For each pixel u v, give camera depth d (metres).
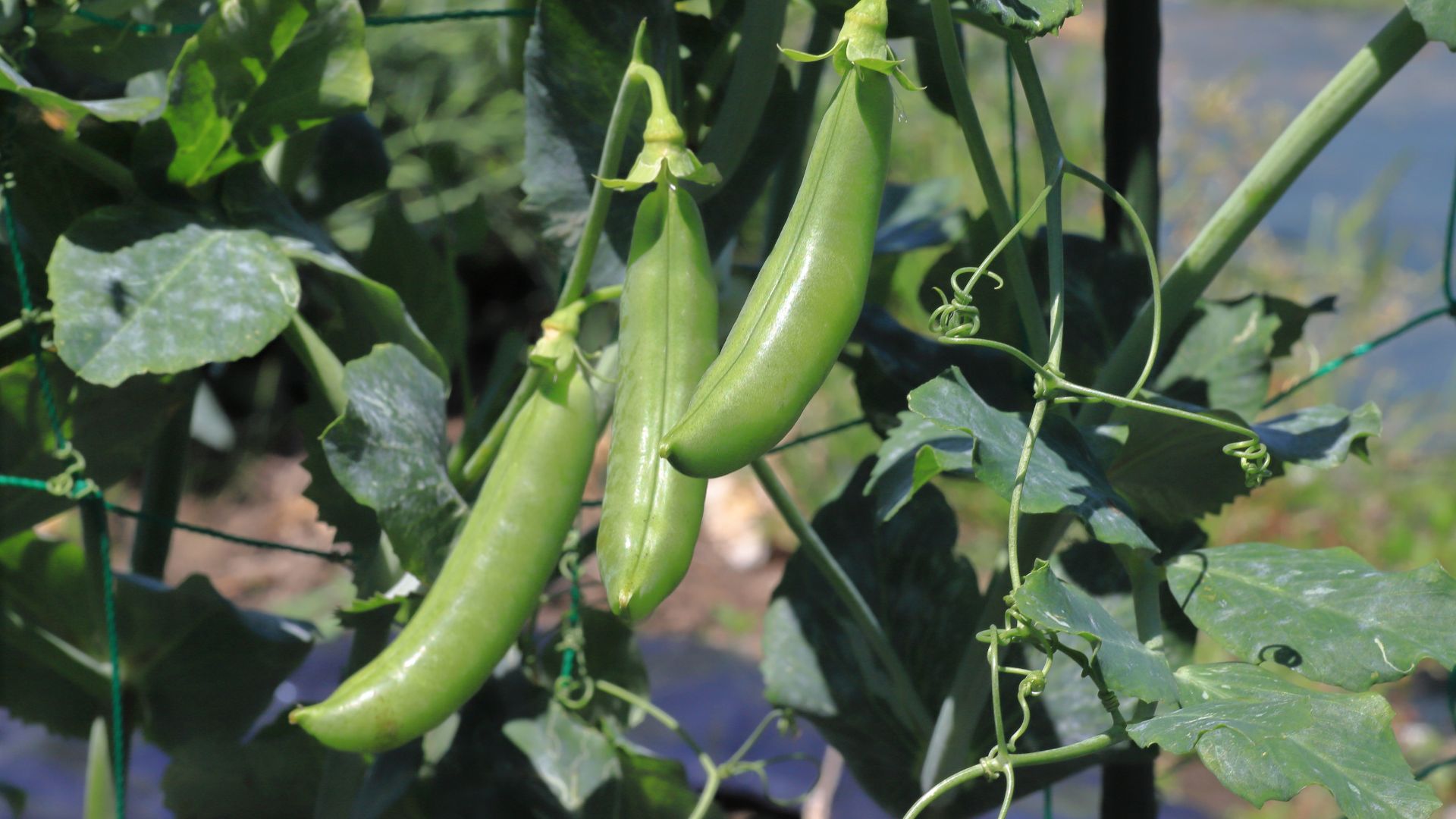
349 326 0.70
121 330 0.64
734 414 0.58
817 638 0.72
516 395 0.67
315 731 0.61
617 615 0.60
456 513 0.66
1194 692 0.60
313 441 0.70
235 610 0.74
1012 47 0.63
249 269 0.66
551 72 0.68
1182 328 0.70
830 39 0.71
